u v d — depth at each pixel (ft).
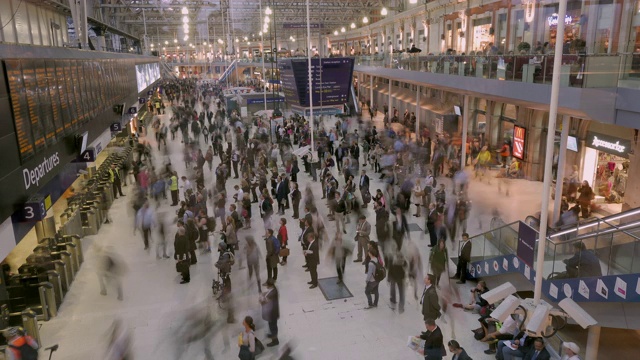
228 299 37.01
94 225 53.98
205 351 31.50
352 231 52.70
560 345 30.32
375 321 35.27
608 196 57.52
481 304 35.37
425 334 28.58
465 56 62.95
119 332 34.17
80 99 49.08
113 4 141.90
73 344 33.17
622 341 32.50
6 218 28.63
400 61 92.48
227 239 44.42
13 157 30.27
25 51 34.24
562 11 26.50
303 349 31.96
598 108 38.96
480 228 52.13
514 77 50.83
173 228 54.90
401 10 152.56
